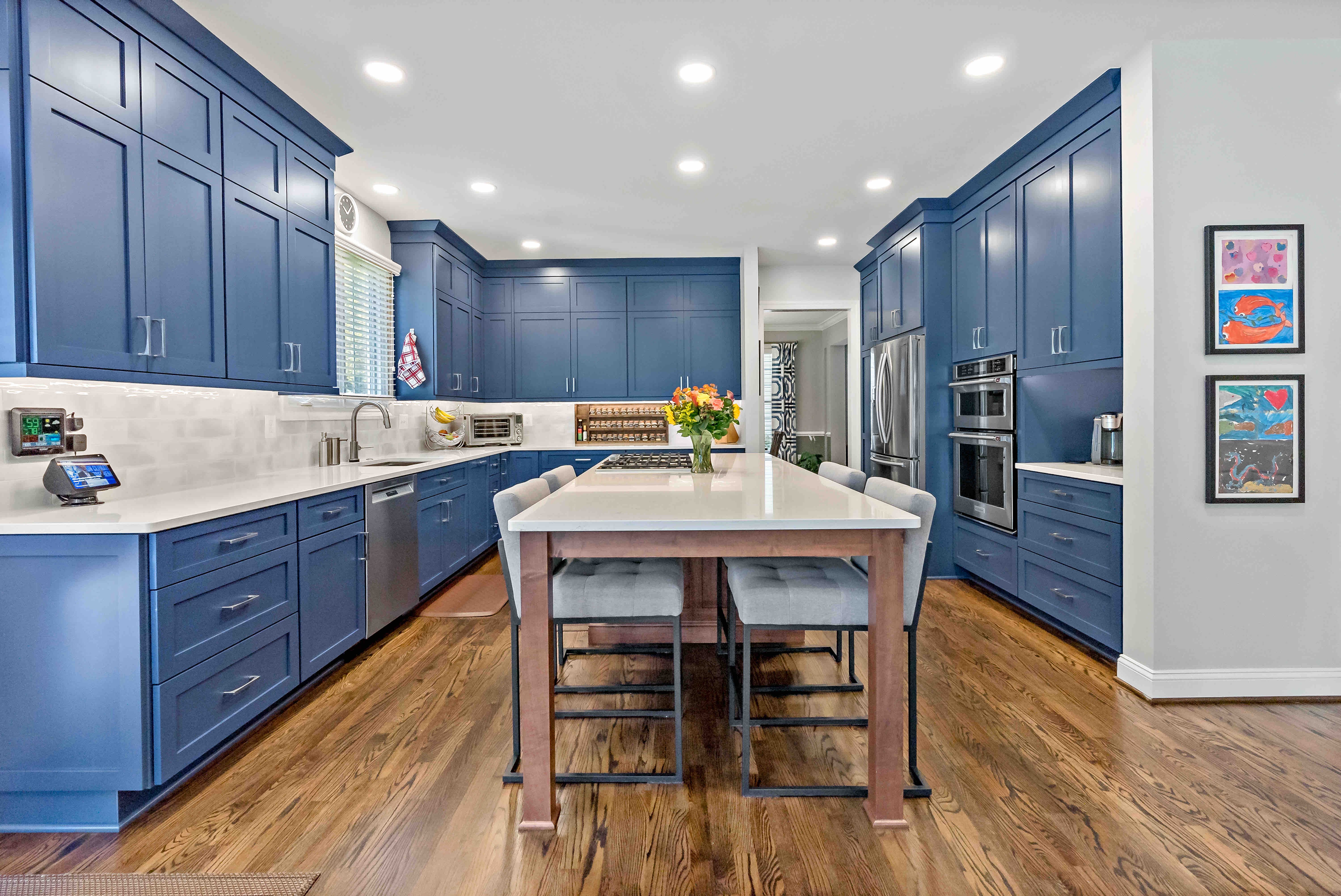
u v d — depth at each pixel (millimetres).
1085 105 2838
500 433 5555
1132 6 2223
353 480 2795
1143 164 2451
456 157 3457
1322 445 2424
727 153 3441
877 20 2301
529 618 1672
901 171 3738
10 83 1643
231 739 2109
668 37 2396
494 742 2127
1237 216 2410
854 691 2510
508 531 1903
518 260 5785
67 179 1769
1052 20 2299
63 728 1692
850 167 3670
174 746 1776
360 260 4168
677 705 1888
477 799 1808
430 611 3652
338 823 1694
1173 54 2406
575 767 1972
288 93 2746
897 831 1654
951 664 2809
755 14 2264
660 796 1824
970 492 4043
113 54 1918
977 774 1915
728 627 2695
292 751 2074
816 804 1779
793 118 3055
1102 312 2787
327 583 2619
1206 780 1874
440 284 4754
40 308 1688
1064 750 2053
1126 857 1540
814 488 2287
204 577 1902
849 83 2738
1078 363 2953
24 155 1671
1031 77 2693
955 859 1541
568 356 5840
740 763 2004
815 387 9883
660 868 1519
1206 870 1492
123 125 1945
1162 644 2441
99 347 1867
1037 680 2625
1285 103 2404
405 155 3422
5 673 1688
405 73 2611
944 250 4227
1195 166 2404
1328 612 2443
